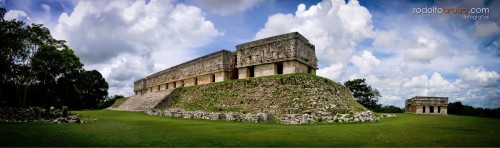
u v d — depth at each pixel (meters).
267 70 31.55
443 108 45.69
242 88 29.50
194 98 33.12
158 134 11.88
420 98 45.50
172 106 33.97
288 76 27.25
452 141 9.88
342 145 9.17
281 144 9.38
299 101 22.97
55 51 23.97
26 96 24.53
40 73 23.42
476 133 12.21
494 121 19.95
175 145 9.12
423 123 17.66
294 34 29.47
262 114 19.30
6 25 19.95
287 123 17.31
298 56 29.48
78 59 27.84
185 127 15.06
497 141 9.86
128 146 8.88
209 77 39.47
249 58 33.53
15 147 8.44
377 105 53.06
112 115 27.83
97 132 12.52
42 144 9.01
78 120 17.97
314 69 34.59
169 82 51.94
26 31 21.47
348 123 17.50
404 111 56.72
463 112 51.12
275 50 30.91
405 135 11.52
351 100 28.55
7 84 22.08
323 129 13.82
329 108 21.61
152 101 39.25
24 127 14.03
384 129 13.79
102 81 62.81
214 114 21.42
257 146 9.01
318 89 25.25
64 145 8.92
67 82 26.48
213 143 9.54
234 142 9.77
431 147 8.73
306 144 9.38
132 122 18.70
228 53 37.56
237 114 20.36
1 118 17.77
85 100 58.50
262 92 26.95
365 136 11.27
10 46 20.14
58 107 27.25
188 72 45.09
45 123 16.69
